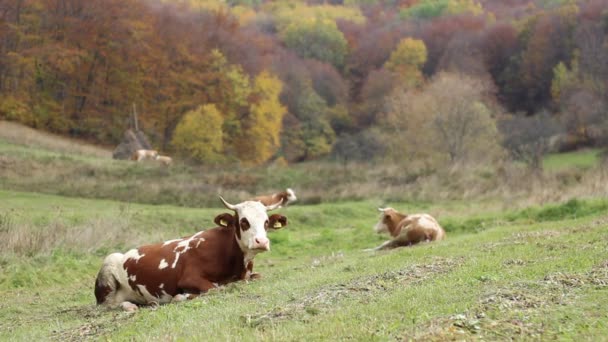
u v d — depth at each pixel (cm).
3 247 1633
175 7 8994
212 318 789
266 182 3456
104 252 1778
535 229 1577
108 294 1120
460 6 12731
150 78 7088
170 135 7275
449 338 579
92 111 6881
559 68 8219
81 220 2120
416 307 721
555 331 593
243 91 7581
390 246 1638
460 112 5616
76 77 6950
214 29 8781
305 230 2508
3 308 1194
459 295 765
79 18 7012
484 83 8494
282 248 1938
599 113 6372
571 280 788
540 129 6266
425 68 10588
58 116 6681
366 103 9469
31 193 2778
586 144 6278
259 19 12331
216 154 6706
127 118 6950
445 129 5625
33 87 6819
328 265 1263
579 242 1166
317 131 8806
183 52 7588
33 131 5925
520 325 612
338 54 11050
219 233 1110
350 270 1131
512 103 9538
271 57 9469
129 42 7106
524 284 788
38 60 6575
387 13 13562
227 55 8650
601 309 657
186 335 711
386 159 5916
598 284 763
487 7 13088
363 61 10938
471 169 3619
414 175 3606
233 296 955
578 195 2358
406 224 1659
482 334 591
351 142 7425
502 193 3122
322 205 2919
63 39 6950
